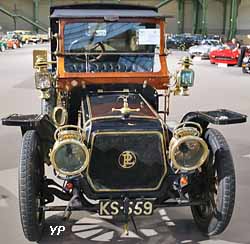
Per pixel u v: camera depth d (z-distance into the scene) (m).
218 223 2.95
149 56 3.90
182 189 3.03
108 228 3.32
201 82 12.50
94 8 4.71
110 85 3.74
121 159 2.81
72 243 3.09
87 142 2.80
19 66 16.73
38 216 2.97
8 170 4.61
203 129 3.23
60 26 3.82
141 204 2.84
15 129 6.38
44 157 3.16
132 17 3.84
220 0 41.31
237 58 17.75
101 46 3.86
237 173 4.56
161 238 3.18
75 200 2.88
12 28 44.28
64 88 3.73
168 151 2.84
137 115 2.96
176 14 42.97
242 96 9.85
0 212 3.60
